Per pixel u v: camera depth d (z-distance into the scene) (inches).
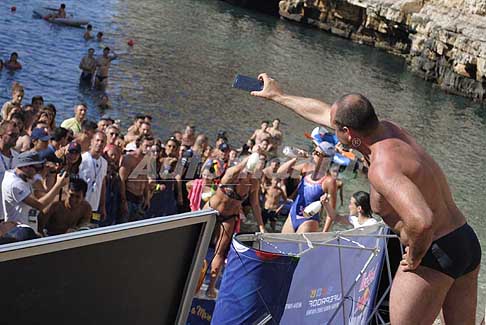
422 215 136.0
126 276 101.1
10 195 293.1
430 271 155.3
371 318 283.7
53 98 821.9
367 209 346.3
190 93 958.4
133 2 1626.5
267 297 216.2
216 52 1299.2
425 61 1576.0
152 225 100.6
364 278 270.7
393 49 1815.9
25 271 88.4
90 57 887.7
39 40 1098.1
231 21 1727.4
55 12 1279.5
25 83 856.3
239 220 357.1
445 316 168.2
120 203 371.9
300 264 237.1
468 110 1354.6
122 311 102.8
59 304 93.9
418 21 1628.9
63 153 327.9
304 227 362.3
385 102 1257.4
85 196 335.9
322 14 1924.2
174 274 108.3
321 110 170.7
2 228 279.1
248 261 213.5
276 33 1710.1
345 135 153.8
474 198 776.9
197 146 445.7
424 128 1135.0
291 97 173.5
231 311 219.0
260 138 579.2
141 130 442.3
